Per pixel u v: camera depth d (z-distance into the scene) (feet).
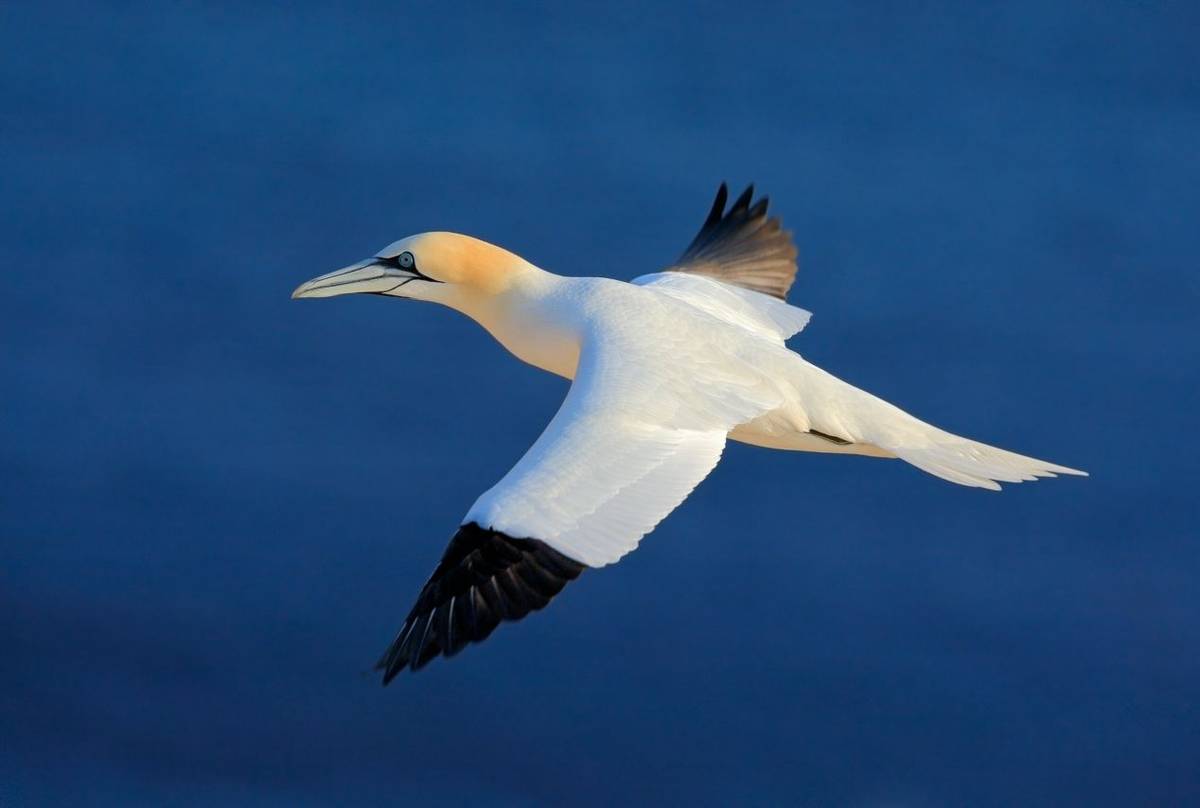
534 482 41.29
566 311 50.34
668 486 42.27
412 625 40.27
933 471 47.21
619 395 44.60
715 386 46.21
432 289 53.31
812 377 47.80
